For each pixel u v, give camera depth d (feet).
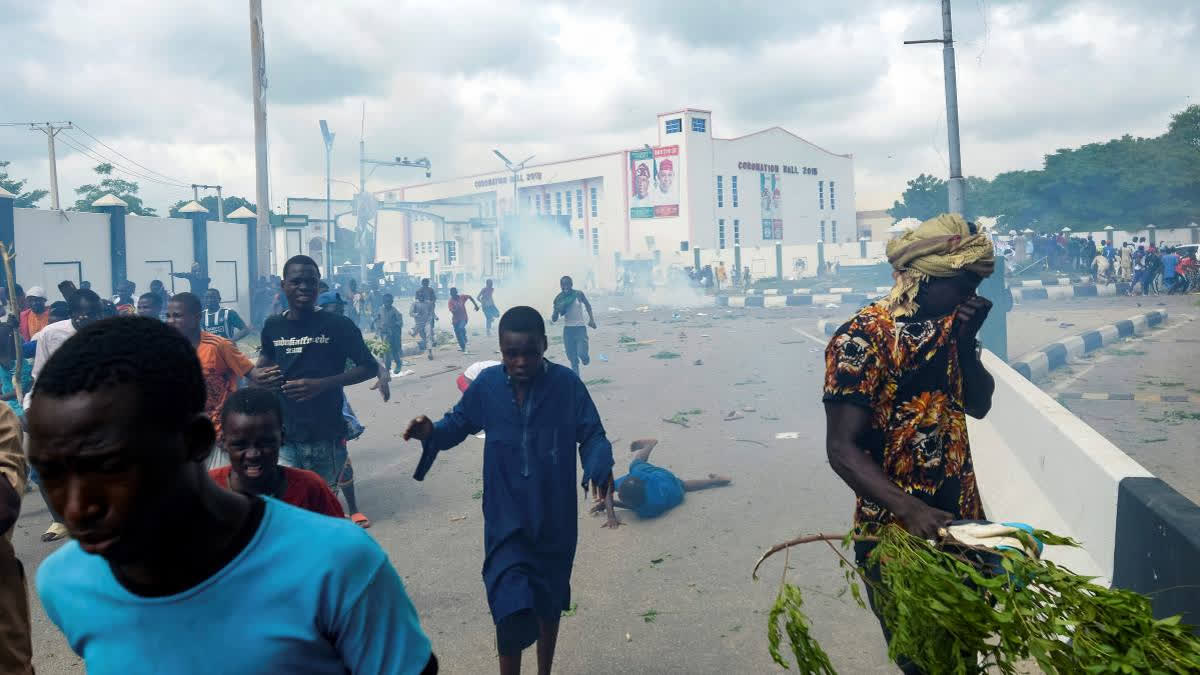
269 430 9.70
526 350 12.23
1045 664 6.40
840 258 171.94
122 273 76.07
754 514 20.72
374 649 4.48
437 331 78.64
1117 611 6.46
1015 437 18.89
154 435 3.81
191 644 4.22
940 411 8.56
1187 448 25.29
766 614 15.03
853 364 8.42
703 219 226.58
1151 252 95.81
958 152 41.01
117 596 4.28
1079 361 47.03
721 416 33.58
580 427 12.80
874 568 8.79
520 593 11.46
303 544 4.36
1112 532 12.00
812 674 7.14
